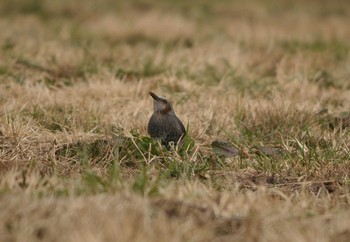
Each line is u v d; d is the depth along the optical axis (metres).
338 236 7.56
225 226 7.77
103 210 7.66
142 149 11.08
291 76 17.36
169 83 16.03
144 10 28.97
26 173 9.48
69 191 8.48
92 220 7.45
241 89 15.98
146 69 17.23
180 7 30.22
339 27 26.62
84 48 18.69
